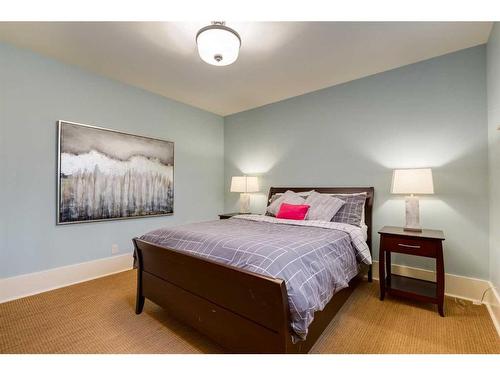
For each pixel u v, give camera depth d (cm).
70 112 263
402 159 267
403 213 266
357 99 298
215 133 441
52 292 242
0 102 221
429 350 154
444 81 242
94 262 282
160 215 351
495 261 201
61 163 255
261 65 263
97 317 195
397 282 239
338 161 314
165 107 358
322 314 156
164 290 180
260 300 122
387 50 234
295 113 356
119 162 304
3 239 222
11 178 227
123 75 289
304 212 274
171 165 365
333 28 199
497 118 191
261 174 399
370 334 171
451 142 238
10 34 210
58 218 254
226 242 160
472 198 228
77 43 223
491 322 187
